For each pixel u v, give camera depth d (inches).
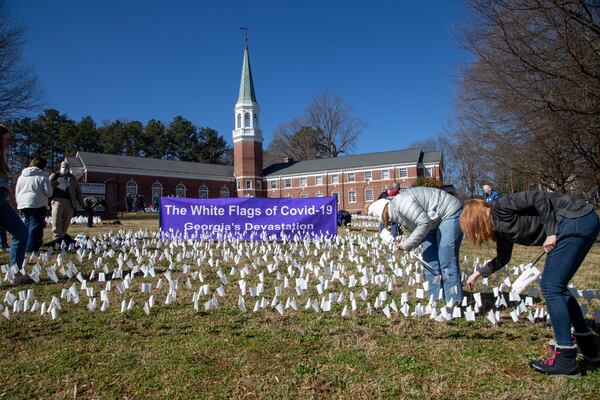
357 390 101.3
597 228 108.3
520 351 124.7
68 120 2819.9
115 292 189.2
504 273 244.7
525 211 115.2
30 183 257.3
